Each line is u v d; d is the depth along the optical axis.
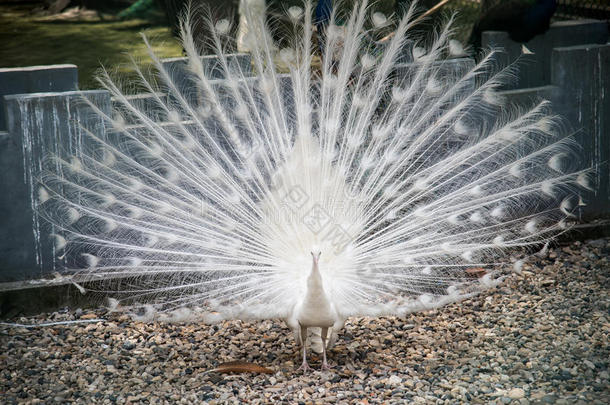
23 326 7.50
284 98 8.11
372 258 6.59
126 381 6.38
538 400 5.67
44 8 24.94
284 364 6.61
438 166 7.11
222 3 10.80
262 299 6.48
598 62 9.36
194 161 7.57
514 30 9.70
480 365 6.41
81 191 8.07
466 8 11.91
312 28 7.89
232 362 6.59
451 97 8.48
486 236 7.92
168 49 18.83
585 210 9.70
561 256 8.87
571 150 9.49
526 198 9.30
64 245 7.69
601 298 7.68
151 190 7.24
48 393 6.15
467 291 7.50
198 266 6.95
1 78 8.84
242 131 8.27
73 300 7.91
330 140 6.92
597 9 11.90
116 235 8.16
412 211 6.99
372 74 7.75
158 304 7.16
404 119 7.70
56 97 7.80
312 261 6.21
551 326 7.09
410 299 7.33
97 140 7.66
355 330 7.32
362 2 7.07
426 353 6.75
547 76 10.21
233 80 7.22
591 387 5.85
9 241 7.92
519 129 7.36
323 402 5.87
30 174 7.87
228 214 7.14
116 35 20.97
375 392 6.01
